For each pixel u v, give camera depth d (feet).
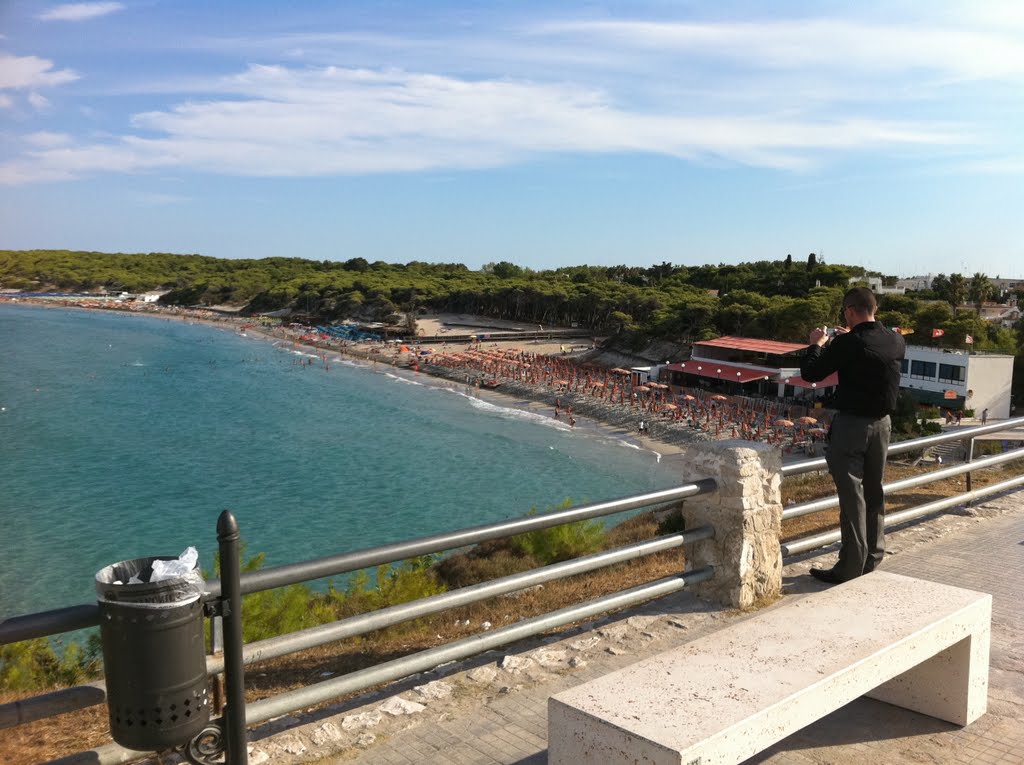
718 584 17.70
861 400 17.74
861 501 18.25
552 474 174.09
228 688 9.69
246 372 361.30
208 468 172.04
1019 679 14.56
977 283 359.25
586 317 465.88
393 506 143.64
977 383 191.72
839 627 11.87
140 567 9.52
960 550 22.56
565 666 15.07
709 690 9.70
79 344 442.91
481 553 46.19
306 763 11.69
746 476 17.25
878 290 359.87
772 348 259.19
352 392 307.78
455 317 535.19
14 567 106.42
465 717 13.15
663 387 258.16
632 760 8.57
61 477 160.66
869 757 11.81
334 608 31.12
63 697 9.46
